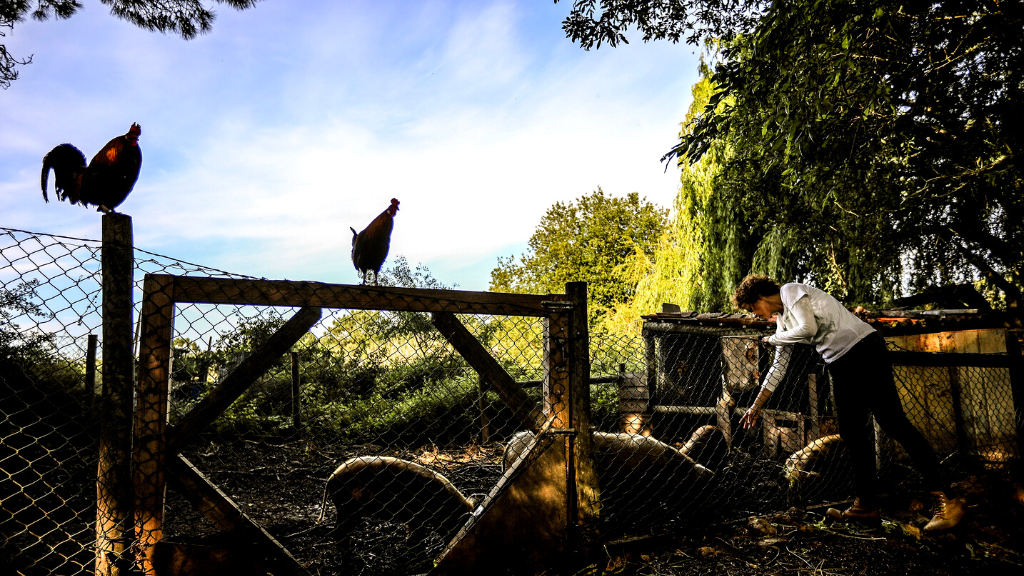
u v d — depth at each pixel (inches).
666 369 267.1
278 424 254.4
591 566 101.7
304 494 174.7
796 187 315.3
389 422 252.4
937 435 197.6
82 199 125.6
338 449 239.0
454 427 263.7
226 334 86.7
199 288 85.5
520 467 102.0
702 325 256.4
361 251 219.1
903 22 203.6
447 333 99.3
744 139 255.1
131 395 83.2
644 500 128.4
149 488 82.7
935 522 114.0
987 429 195.3
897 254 332.8
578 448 105.3
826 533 116.7
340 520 110.0
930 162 279.6
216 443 236.4
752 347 231.1
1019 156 232.2
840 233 333.7
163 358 83.8
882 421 116.3
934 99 230.7
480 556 98.4
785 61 197.6
